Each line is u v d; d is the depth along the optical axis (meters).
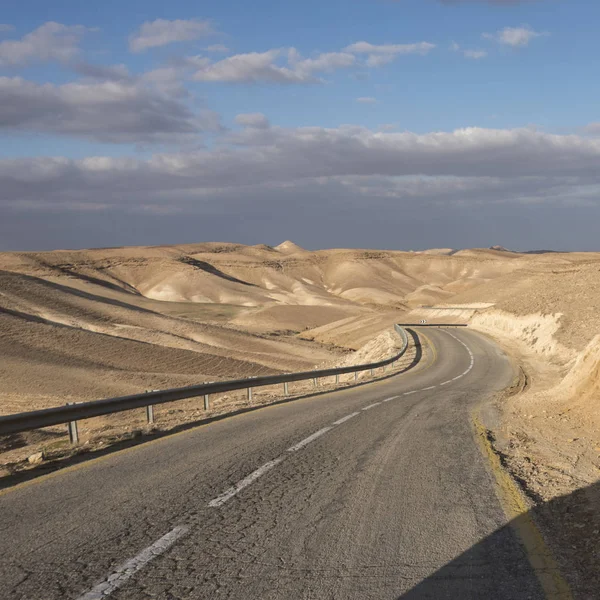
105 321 95.50
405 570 4.43
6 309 76.56
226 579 4.23
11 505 6.16
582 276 57.59
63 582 4.17
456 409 14.79
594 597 4.01
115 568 4.43
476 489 6.82
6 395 37.41
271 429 11.20
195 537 5.12
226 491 6.66
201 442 9.86
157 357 61.66
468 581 4.24
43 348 57.47
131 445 10.10
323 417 12.92
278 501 6.26
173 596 3.95
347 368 25.53
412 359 38.22
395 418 12.80
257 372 60.22
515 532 5.31
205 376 51.38
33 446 13.09
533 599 3.96
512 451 9.57
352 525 5.48
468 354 39.72
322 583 4.18
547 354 36.97
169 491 6.67
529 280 102.88
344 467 7.91
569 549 5.00
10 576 4.27
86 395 39.31
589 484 7.38
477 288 118.88
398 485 6.98
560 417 13.37
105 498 6.39
